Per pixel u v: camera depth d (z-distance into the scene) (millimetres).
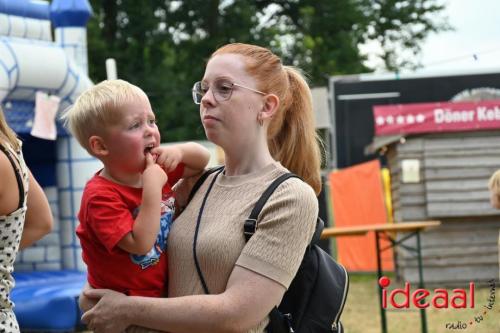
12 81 8336
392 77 18094
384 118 12336
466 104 12156
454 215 12188
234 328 2525
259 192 2654
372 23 35562
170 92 28422
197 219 2730
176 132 27828
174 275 2719
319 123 14180
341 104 18203
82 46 9867
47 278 8953
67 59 9016
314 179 3039
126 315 2605
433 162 12289
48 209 3395
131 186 2764
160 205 2682
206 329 2529
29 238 3340
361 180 14328
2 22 8602
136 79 28547
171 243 2750
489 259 12344
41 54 8688
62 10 9727
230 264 2607
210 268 2629
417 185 12406
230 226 2633
